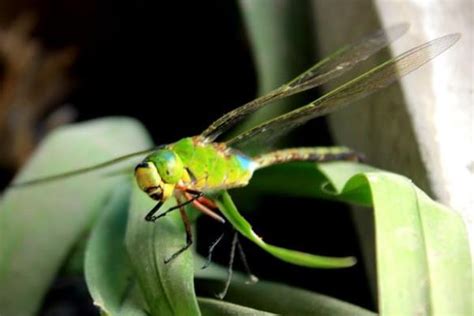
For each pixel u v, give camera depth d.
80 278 0.49
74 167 0.47
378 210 0.40
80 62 0.56
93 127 0.48
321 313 0.42
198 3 0.54
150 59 0.56
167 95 0.55
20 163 0.54
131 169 0.46
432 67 0.45
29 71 0.54
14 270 0.45
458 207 0.42
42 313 0.49
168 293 0.41
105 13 0.56
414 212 0.40
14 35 0.55
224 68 0.54
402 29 0.46
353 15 0.48
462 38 0.46
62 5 0.56
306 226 0.48
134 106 0.56
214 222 0.48
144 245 0.42
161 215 0.42
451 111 0.44
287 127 0.45
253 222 0.48
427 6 0.47
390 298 0.39
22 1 0.56
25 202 0.46
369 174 0.41
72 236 0.46
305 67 0.49
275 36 0.49
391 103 0.45
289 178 0.45
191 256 0.41
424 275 0.39
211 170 0.43
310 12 0.50
